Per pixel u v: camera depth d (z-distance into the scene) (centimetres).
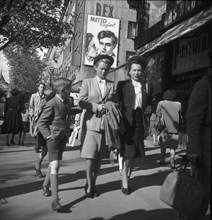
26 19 1386
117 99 538
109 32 3703
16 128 1138
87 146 500
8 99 1145
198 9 916
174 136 759
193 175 361
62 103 471
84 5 3719
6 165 776
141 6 1448
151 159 906
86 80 515
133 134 528
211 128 299
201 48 1011
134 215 438
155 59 1345
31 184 591
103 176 672
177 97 1182
